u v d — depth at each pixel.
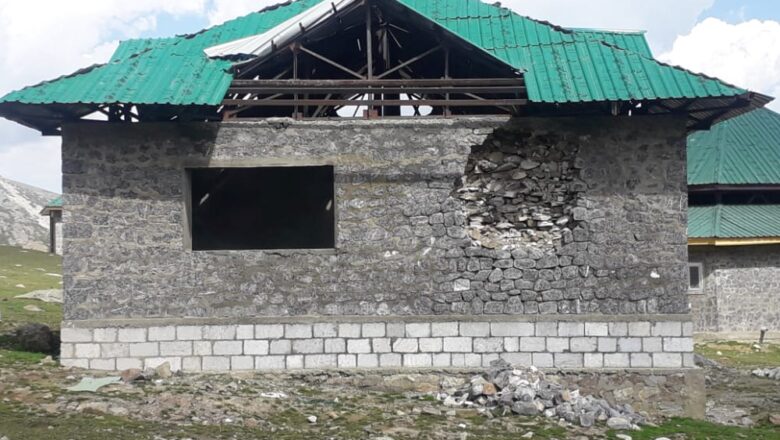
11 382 9.61
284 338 10.66
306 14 11.56
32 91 10.09
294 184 15.04
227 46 11.50
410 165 10.76
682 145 10.72
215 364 10.63
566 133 10.79
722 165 22.23
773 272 21.39
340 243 10.71
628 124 10.76
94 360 10.59
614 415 9.84
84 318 10.62
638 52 11.71
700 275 21.30
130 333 10.60
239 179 14.97
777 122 24.02
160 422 8.45
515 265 10.71
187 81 10.52
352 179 10.75
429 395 10.36
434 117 10.87
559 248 10.73
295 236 15.02
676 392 10.59
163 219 10.70
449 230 10.73
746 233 20.83
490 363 10.62
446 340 10.66
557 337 10.65
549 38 11.60
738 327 21.14
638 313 10.66
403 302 10.70
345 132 10.76
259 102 10.47
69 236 10.64
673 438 9.26
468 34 11.88
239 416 8.82
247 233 14.96
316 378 10.63
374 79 10.70
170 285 10.67
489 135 10.82
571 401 9.87
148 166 10.72
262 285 10.70
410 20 10.74
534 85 10.41
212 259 10.70
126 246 10.67
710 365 16.05
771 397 12.83
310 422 8.88
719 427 10.05
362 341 10.67
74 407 8.72
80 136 10.68
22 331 12.78
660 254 10.68
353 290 10.70
